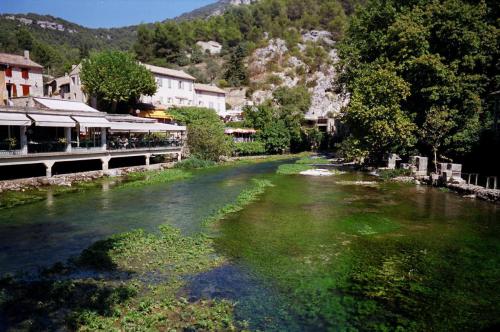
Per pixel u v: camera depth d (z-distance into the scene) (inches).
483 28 1678.2
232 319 402.0
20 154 1182.3
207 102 3299.7
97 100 2332.7
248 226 784.3
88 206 971.3
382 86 1690.5
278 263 569.6
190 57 5757.9
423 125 1585.9
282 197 1116.5
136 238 678.5
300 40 6048.2
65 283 483.5
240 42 6210.6
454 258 595.8
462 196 1137.4
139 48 5241.1
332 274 528.1
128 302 434.9
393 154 1758.1
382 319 407.2
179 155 2006.6
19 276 518.9
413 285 493.4
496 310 428.8
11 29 6840.6
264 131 2832.2
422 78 1721.2
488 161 1407.5
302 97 4163.4
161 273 526.9
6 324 390.6
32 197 1065.5
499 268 553.6
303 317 409.1
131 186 1289.4
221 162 2187.5
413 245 661.3
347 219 842.8
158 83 2751.0
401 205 1002.7
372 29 2140.7
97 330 374.9
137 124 1802.4
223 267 552.4
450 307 434.9
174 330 375.2
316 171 1766.7
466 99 1638.8
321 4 7229.3
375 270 543.5
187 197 1106.7
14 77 2191.2
